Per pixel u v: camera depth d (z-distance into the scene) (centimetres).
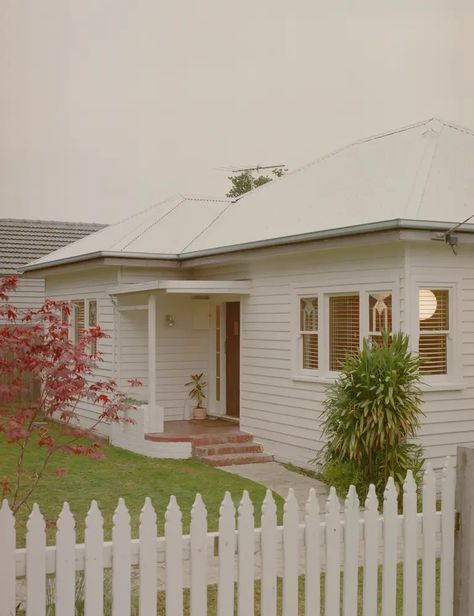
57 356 695
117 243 1805
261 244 1385
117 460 1430
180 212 1975
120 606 438
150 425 1520
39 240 2847
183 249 1733
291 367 1407
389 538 507
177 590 452
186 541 459
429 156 1413
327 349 1335
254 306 1525
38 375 703
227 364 1727
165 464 1398
